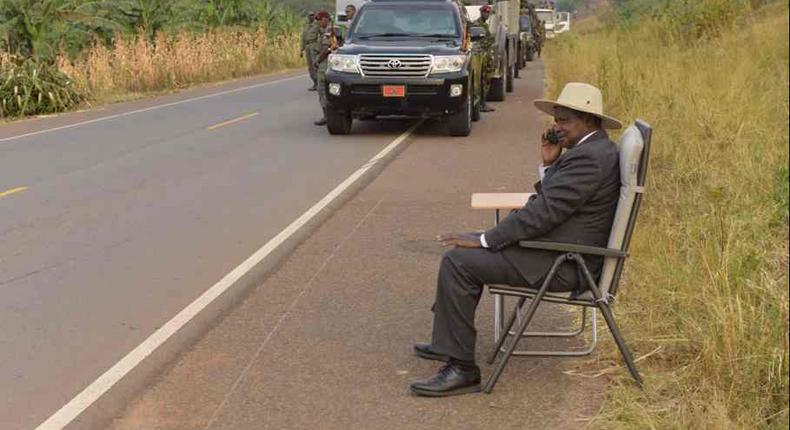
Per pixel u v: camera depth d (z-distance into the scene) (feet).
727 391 16.28
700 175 33.32
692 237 25.31
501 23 75.36
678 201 30.01
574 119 17.43
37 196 36.91
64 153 48.44
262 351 19.75
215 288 24.35
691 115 42.75
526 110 67.87
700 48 71.67
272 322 21.62
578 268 16.98
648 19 107.14
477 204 20.03
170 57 97.30
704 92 47.78
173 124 60.59
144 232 30.66
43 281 25.32
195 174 41.24
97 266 26.71
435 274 25.35
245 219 32.24
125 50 92.02
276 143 50.88
